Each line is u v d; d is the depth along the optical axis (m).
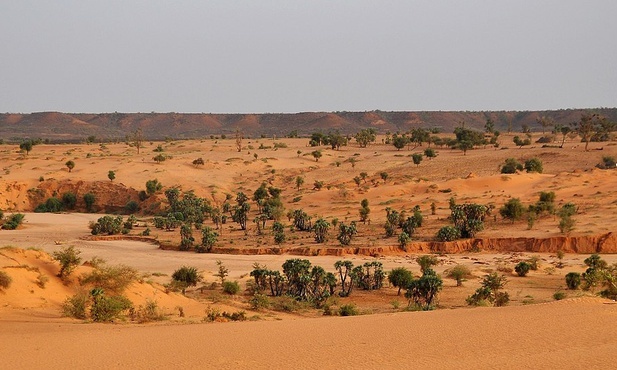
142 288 53.53
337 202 157.25
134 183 183.38
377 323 33.97
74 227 144.12
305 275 73.75
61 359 25.88
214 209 156.88
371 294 77.38
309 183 189.25
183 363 25.06
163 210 167.25
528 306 35.81
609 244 100.31
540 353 23.64
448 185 159.50
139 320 42.72
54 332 32.91
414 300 67.88
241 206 140.25
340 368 23.42
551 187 149.75
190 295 68.75
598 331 26.53
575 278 74.25
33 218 156.50
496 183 158.12
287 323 36.44
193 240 114.19
